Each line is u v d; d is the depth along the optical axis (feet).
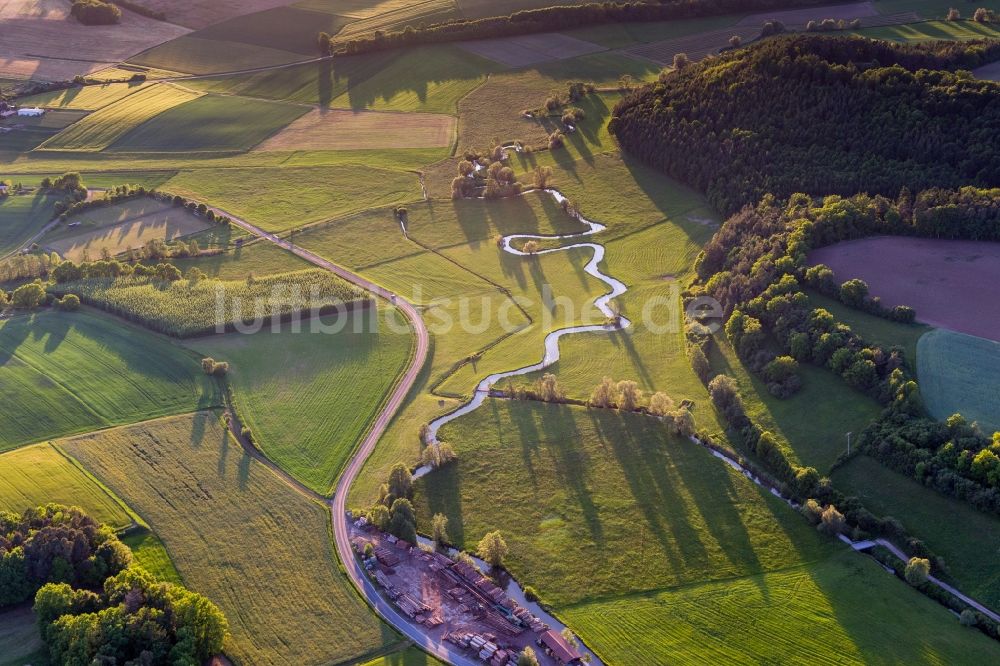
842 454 576.20
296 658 476.54
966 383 597.52
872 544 526.98
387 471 607.37
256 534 557.74
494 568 532.32
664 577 520.01
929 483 540.11
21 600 508.12
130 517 568.00
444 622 493.36
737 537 542.57
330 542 549.95
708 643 476.54
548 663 465.88
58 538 518.37
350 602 508.53
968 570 502.38
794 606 493.36
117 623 467.52
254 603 510.58
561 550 541.75
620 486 586.86
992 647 460.96
